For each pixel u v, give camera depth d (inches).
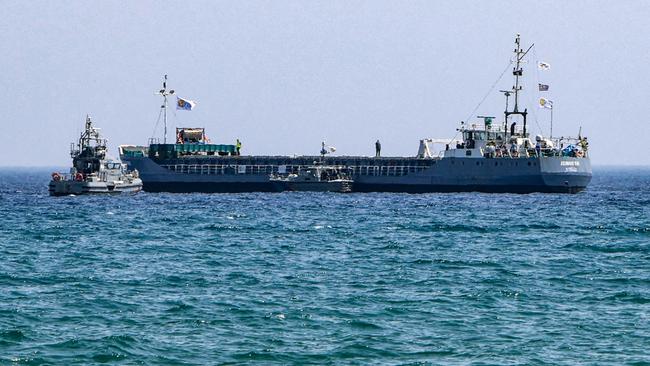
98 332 6815.9
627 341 6648.6
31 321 7145.7
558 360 6186.0
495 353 6338.6
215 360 6176.2
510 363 6117.1
